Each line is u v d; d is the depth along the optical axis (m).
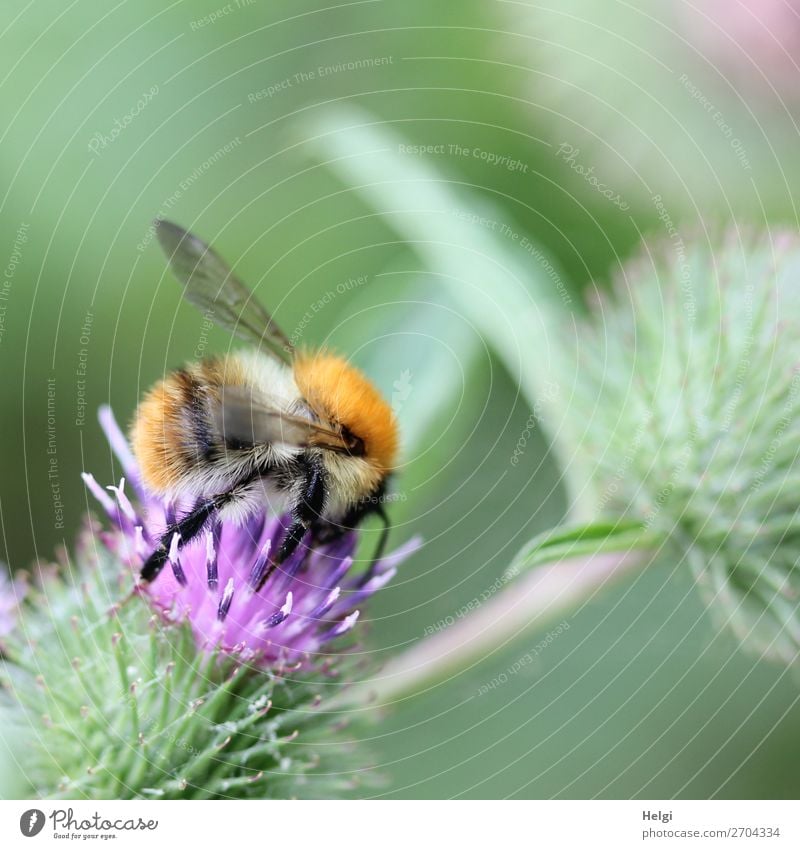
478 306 0.20
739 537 0.19
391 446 0.18
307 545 0.18
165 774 0.18
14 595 0.18
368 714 0.18
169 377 0.18
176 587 0.18
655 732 0.21
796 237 0.20
